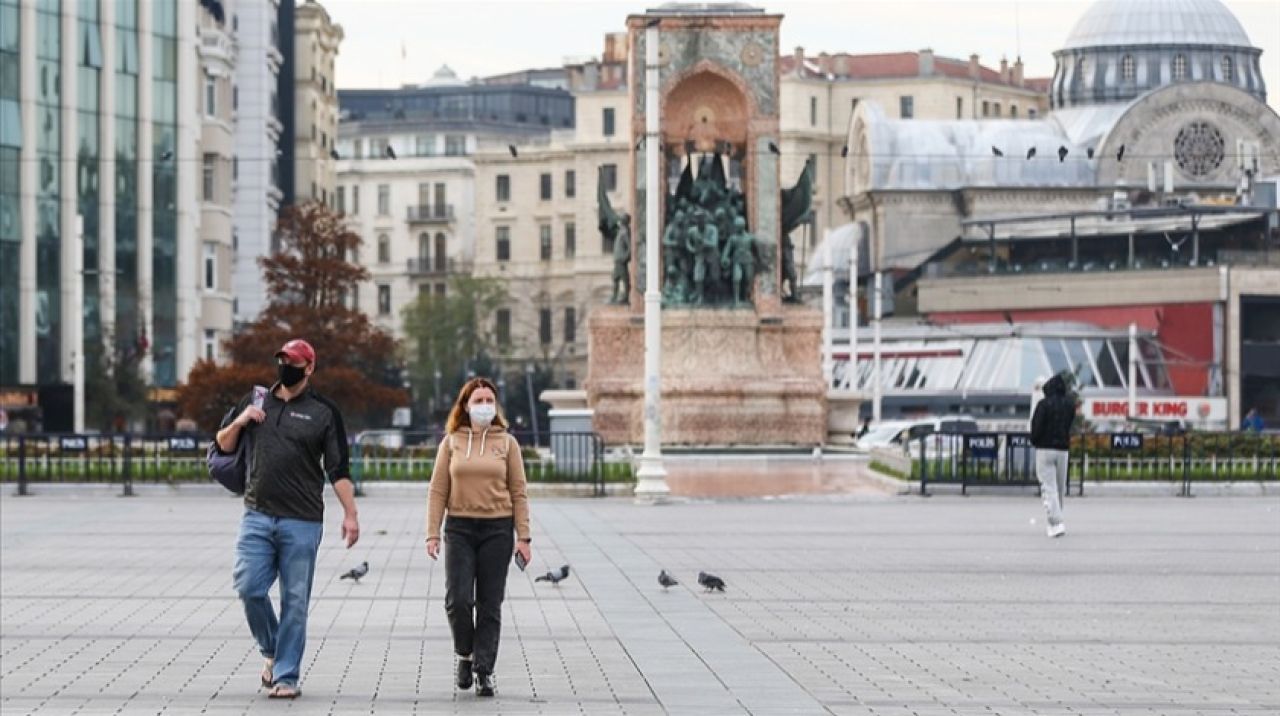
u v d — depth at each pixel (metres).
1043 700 31.12
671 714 29.95
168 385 158.12
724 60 124.31
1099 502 80.50
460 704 30.95
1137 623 40.47
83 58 150.88
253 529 31.52
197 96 164.25
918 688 32.28
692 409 120.75
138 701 31.22
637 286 123.62
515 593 45.84
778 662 35.16
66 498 82.19
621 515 72.00
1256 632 39.12
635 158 124.50
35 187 146.62
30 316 145.75
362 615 42.00
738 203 125.19
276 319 135.62
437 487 32.44
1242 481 86.06
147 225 155.62
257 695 31.78
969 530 64.50
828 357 159.88
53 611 42.53
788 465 110.00
